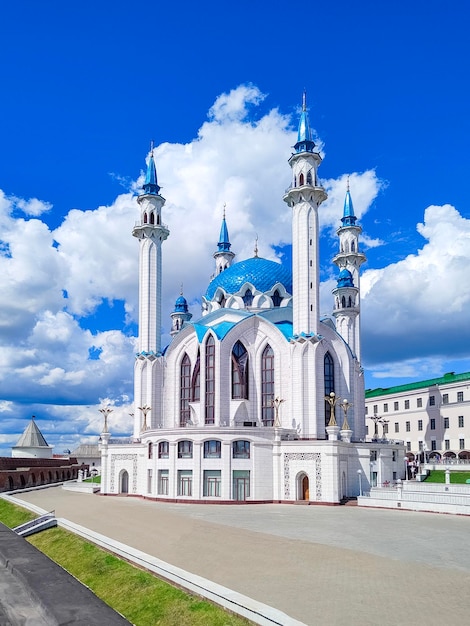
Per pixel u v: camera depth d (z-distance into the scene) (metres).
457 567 35.34
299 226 99.81
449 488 79.75
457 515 66.00
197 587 29.77
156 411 109.88
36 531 54.56
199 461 86.25
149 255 115.19
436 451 131.75
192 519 62.22
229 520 61.84
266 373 101.12
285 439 88.75
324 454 83.50
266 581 31.88
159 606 29.39
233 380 100.25
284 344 99.56
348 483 87.56
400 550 41.59
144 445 96.88
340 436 90.31
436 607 26.59
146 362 111.25
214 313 110.69
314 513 70.12
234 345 101.12
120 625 10.05
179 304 151.50
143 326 113.25
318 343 95.44
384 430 151.62
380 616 25.38
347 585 30.84
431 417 135.75
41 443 162.50
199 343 101.19
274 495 85.69
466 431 125.06
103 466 104.88
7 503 82.12
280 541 45.94
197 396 103.88
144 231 115.50
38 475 128.75
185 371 108.75
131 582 33.91
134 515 65.75
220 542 45.41
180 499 86.62
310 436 92.31
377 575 33.16
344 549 41.97
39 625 10.47
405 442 143.62
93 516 64.38
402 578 32.34
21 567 13.68
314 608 26.67
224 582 31.70
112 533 50.09
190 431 87.25
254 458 85.69
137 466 100.75
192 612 27.44
